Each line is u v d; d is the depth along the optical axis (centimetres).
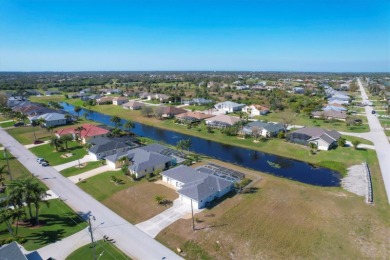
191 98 17725
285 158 7600
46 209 4847
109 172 6425
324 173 6562
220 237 4031
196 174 5641
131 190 5506
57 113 11825
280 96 17125
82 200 5184
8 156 7625
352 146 8219
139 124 12106
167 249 3803
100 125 10888
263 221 4444
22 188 4091
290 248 3812
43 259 3584
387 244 3897
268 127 9531
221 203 4994
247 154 7975
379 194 5350
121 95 19950
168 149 7738
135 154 6844
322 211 4756
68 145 8575
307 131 8819
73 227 4325
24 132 10219
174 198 5169
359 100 17350
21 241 3912
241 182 5788
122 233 4159
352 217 4572
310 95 18438
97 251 3747
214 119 11056
